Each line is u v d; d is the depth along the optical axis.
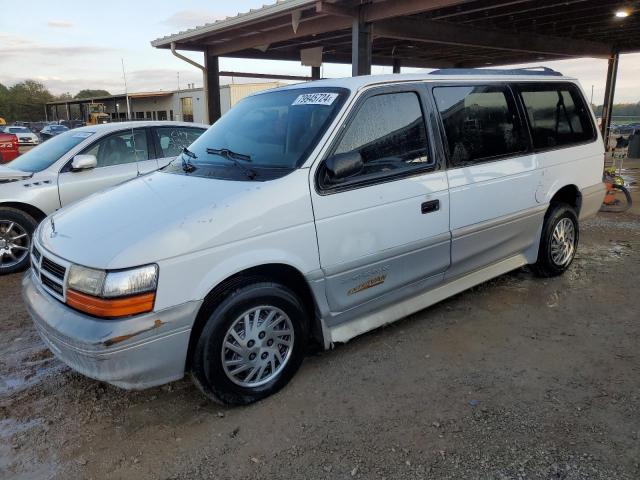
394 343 3.77
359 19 8.78
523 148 4.42
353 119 3.31
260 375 3.06
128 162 6.32
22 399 3.18
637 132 15.99
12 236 5.63
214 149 3.66
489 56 17.62
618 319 4.09
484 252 4.22
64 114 76.81
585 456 2.51
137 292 2.54
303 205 3.04
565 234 5.02
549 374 3.29
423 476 2.42
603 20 11.16
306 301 3.34
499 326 4.01
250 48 12.47
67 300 2.70
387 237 3.45
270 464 2.54
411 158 3.59
